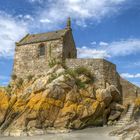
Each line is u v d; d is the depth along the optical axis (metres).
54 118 37.19
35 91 39.28
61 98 37.94
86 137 30.97
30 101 38.66
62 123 36.88
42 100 37.50
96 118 39.22
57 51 45.66
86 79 41.31
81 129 37.44
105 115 40.16
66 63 44.66
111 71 43.81
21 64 47.81
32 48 47.66
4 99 42.09
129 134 29.88
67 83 38.84
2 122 40.62
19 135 35.78
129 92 43.97
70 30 49.19
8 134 36.81
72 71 42.31
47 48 46.44
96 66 42.75
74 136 31.86
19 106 39.62
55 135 33.59
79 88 39.91
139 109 40.97
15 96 41.62
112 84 43.25
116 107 41.16
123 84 44.75
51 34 48.81
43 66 46.00
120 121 39.88
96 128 37.72
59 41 45.91
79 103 38.56
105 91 40.19
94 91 40.66
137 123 33.12
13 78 47.44
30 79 45.19
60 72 41.53
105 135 31.92
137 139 27.59
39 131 36.00
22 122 37.53
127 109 41.03
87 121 38.28
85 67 43.19
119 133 31.45
